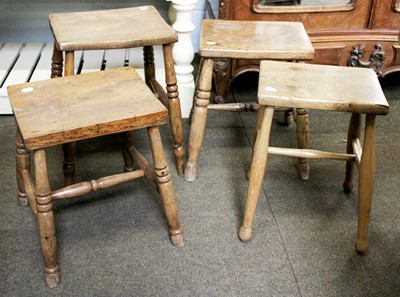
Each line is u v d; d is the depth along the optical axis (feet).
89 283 3.92
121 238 4.36
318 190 5.07
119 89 4.00
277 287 3.94
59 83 4.07
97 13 4.96
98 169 5.26
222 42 4.69
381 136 6.01
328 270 4.11
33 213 4.29
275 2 5.94
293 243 4.38
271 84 3.93
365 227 4.15
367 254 4.28
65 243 4.29
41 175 3.56
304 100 3.73
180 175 5.21
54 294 3.81
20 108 3.70
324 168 5.42
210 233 4.45
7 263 4.07
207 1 7.33
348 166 4.82
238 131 6.07
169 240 4.35
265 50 4.58
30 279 3.93
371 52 6.32
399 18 6.15
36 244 4.27
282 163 5.47
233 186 5.08
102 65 6.73
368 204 4.05
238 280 3.99
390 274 4.09
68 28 4.54
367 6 6.05
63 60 5.16
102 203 4.78
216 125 6.18
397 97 6.92
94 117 3.59
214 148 5.70
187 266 4.10
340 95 3.79
